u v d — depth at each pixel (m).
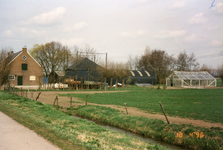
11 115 13.02
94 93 37.84
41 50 68.00
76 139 8.28
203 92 41.44
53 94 34.78
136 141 10.13
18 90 39.06
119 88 54.69
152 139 12.52
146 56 97.38
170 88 56.78
